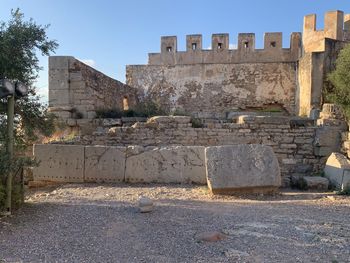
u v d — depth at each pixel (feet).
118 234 15.74
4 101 22.45
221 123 38.86
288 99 71.61
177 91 75.82
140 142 38.75
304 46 65.26
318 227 16.74
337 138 36.47
